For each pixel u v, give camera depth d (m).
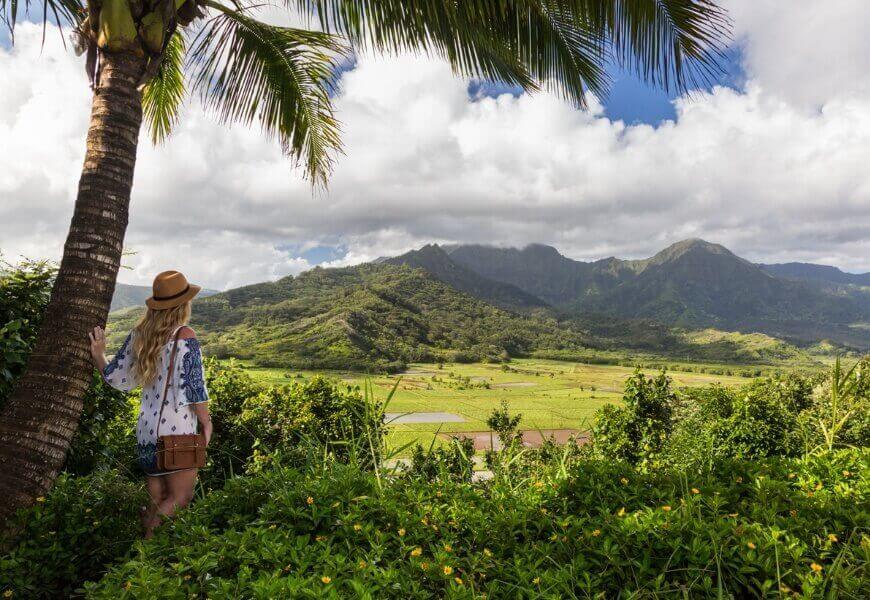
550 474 2.63
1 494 2.70
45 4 3.67
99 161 3.11
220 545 1.70
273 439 5.93
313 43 5.25
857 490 2.33
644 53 3.71
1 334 3.23
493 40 4.17
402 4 3.77
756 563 1.64
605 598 1.65
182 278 2.79
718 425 8.06
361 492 2.12
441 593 1.60
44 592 2.23
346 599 1.40
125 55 3.18
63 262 3.04
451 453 3.02
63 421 2.88
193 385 2.67
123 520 2.60
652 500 2.17
